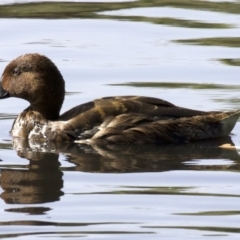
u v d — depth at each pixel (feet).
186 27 74.49
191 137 48.65
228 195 39.47
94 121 49.08
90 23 75.92
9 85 51.83
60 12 79.56
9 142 49.34
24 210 37.60
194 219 36.58
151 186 40.75
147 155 45.93
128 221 36.37
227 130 49.44
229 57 66.64
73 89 59.88
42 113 50.72
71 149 47.44
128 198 39.11
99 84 60.90
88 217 36.88
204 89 59.47
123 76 62.54
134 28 74.28
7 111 55.83
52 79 51.03
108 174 42.47
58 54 67.46
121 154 46.19
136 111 49.14
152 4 82.58
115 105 49.44
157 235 34.76
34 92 50.93
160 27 74.54
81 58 66.49
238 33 72.69
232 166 43.75
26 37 72.02
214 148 47.24
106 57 66.74
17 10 80.28
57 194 39.63
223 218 36.65
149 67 64.28
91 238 34.45
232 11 79.56
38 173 42.75
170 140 48.47
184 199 39.01
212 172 42.75
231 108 55.31
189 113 49.26
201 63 65.21
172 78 62.08
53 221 36.37
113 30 73.77
